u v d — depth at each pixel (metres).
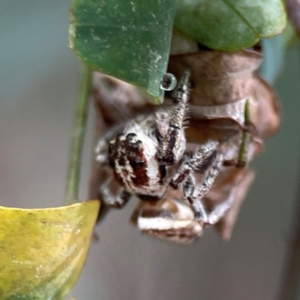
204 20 0.15
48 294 0.16
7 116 0.20
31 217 0.15
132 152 0.16
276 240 0.21
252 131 0.16
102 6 0.15
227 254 0.23
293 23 0.16
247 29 0.15
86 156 0.19
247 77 0.16
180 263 0.23
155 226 0.16
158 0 0.15
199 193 0.16
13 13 0.19
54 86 0.20
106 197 0.17
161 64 0.15
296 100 0.20
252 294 0.22
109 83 0.16
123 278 0.23
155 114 0.16
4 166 0.20
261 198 0.21
